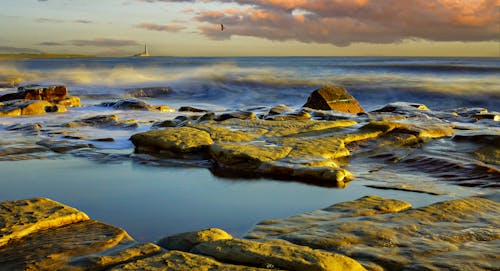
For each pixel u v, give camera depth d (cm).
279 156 755
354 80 3647
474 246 386
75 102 1947
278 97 3056
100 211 532
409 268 342
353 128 976
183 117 1238
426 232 416
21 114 1512
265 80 3794
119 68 6062
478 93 2844
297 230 430
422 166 758
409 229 422
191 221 497
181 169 748
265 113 1325
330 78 3853
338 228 422
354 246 383
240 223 492
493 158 775
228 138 880
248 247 360
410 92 2975
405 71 4512
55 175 705
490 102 2692
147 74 4569
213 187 641
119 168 752
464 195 598
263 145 824
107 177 693
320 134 936
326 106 1584
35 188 632
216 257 355
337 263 334
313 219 461
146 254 367
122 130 1141
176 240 395
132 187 638
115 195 598
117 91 3212
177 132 912
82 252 377
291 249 356
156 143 870
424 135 920
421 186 645
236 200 580
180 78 4053
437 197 590
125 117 1462
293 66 6122
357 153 844
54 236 411
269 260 339
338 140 869
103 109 1772
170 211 532
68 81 3872
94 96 2933
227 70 5159
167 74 4547
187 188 635
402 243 389
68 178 687
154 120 1353
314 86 3422
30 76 4356
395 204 506
